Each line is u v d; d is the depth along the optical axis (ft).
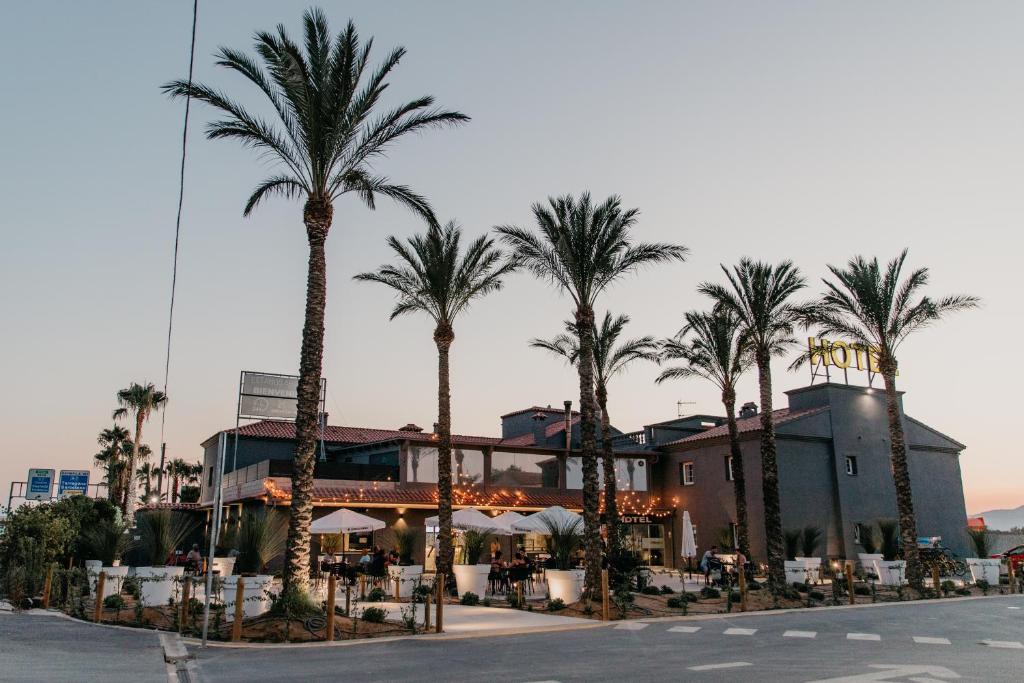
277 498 93.56
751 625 56.70
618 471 133.80
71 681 29.12
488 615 61.72
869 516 122.21
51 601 65.57
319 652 41.47
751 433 119.03
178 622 50.42
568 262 70.95
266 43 55.88
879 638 48.21
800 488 118.32
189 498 232.73
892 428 94.27
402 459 112.78
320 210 57.67
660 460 138.21
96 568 66.49
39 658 34.88
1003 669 35.04
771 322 91.86
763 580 101.81
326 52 58.13
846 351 134.41
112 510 94.02
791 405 132.87
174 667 35.27
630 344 106.52
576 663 37.22
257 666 36.14
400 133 63.52
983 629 53.67
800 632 51.80
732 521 122.31
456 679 32.37
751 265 92.02
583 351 70.95
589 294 72.64
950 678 32.40
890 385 95.09
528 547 116.06
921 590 87.30
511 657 39.45
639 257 73.31
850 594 78.02
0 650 36.96
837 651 41.83
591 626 55.62
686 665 36.52
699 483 130.00
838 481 121.08
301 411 53.21
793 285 89.97
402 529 95.14
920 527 128.77
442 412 82.84
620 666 36.17
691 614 64.39
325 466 109.40
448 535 80.18
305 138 57.62
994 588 95.91
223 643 44.39
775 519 84.38
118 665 34.04
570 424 132.26
